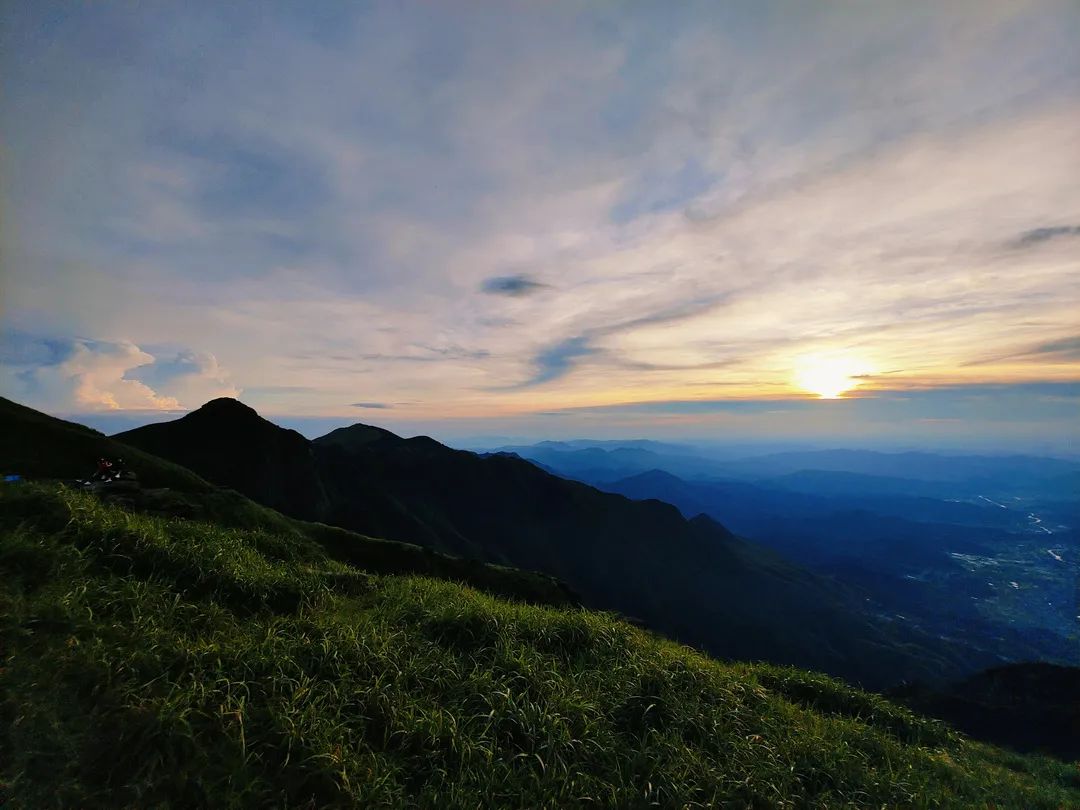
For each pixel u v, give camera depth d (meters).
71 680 6.32
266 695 7.08
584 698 8.84
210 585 10.72
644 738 8.03
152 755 5.66
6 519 9.72
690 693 9.84
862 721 12.30
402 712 7.41
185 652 7.44
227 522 25.53
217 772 5.75
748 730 9.30
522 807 6.38
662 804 6.82
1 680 5.98
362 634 9.35
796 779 8.12
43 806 5.02
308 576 13.21
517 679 8.89
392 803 6.00
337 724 6.84
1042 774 12.30
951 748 12.41
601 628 11.89
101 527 10.45
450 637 10.33
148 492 19.02
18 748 5.38
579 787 6.84
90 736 5.71
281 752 6.23
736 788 7.46
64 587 8.12
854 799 8.15
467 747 7.03
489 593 16.77
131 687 6.45
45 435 32.50
